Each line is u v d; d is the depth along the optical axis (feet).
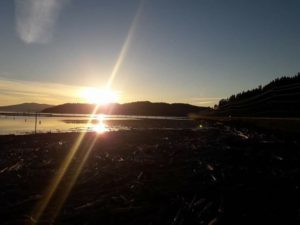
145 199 21.85
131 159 40.11
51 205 21.30
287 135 60.18
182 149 48.57
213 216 18.22
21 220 18.49
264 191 22.36
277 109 116.78
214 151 44.65
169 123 189.26
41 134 83.87
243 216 17.94
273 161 33.81
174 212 19.15
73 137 75.72
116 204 20.97
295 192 21.75
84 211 19.67
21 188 26.02
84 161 39.47
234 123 131.44
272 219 17.40
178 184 25.30
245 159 36.01
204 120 244.63
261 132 79.77
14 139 73.15
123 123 185.16
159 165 34.96
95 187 25.98
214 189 23.27
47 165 36.58
